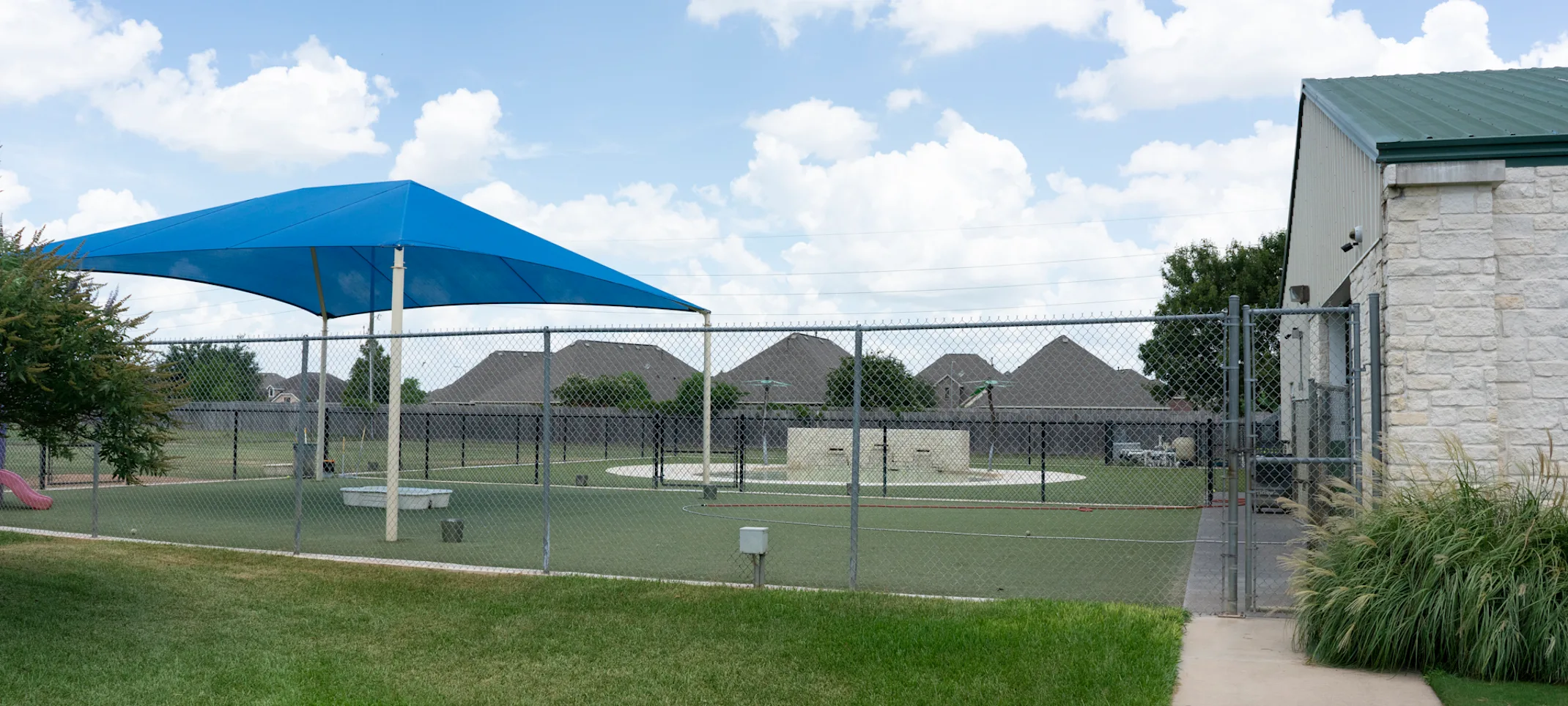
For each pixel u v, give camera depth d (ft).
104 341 24.32
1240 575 31.71
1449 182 25.02
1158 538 41.24
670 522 45.91
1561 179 25.13
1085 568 32.35
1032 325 25.63
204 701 17.81
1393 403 25.17
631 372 93.04
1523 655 18.62
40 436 24.94
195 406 38.47
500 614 24.38
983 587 28.58
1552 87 35.47
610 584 27.78
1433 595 19.42
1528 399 24.95
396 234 42.65
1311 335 46.75
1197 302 131.85
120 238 52.44
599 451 104.37
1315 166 43.73
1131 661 19.98
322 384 68.54
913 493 66.08
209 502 52.70
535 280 69.82
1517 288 25.21
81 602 25.26
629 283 61.41
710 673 19.44
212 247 46.62
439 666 19.99
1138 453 87.20
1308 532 23.35
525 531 41.83
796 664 20.03
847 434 80.94
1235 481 24.90
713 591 26.84
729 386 87.56
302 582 28.19
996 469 83.92
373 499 51.72
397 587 27.45
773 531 43.09
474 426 104.58
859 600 25.58
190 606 25.17
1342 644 19.49
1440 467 24.48
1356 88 38.73
